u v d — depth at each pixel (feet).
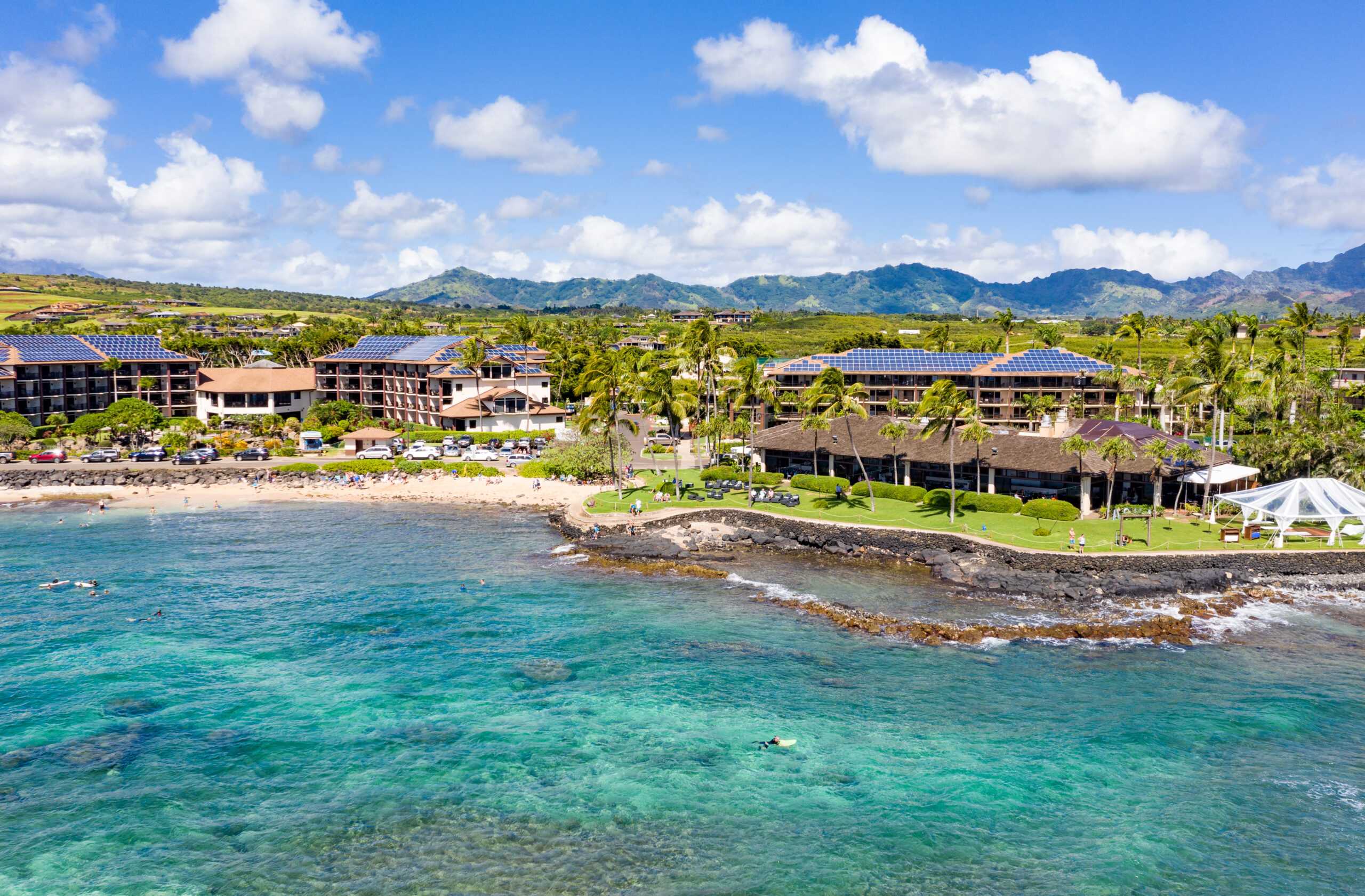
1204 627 218.18
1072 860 125.70
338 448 510.99
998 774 149.28
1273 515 270.67
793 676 189.37
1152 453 299.79
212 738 160.45
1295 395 358.84
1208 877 121.80
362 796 141.38
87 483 419.13
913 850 127.85
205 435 518.37
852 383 562.66
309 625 222.28
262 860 124.47
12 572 269.44
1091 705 175.11
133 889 117.91
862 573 268.41
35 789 142.41
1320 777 148.56
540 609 236.22
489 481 419.54
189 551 298.56
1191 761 153.58
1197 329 476.54
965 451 334.24
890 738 161.99
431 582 262.47
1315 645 206.80
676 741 160.35
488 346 622.13
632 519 323.57
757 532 305.94
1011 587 244.42
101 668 192.34
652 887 119.03
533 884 119.55
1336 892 118.73
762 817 136.36
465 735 162.50
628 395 385.70
